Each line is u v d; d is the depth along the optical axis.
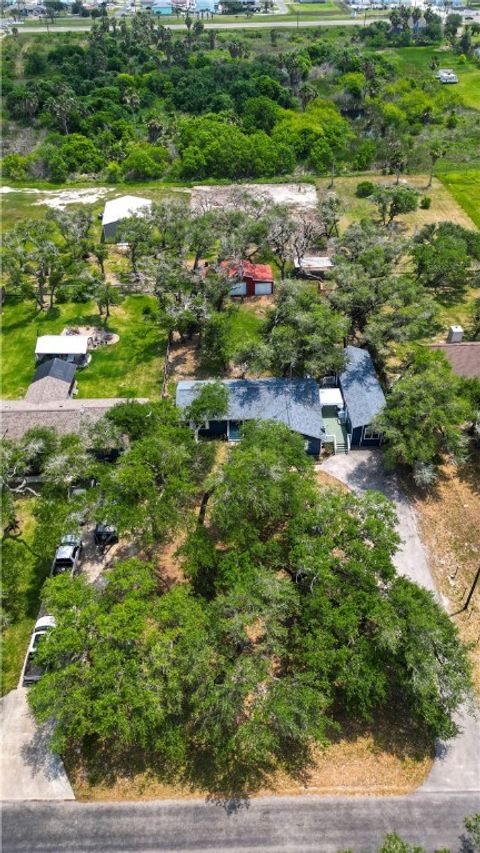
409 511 41.62
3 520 36.19
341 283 54.25
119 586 30.17
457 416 42.09
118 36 161.50
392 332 48.69
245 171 98.12
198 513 39.75
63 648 27.42
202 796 28.05
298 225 65.56
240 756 29.33
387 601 30.53
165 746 27.44
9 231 74.75
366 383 48.78
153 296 64.75
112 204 81.12
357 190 90.12
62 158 97.81
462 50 162.12
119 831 26.91
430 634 28.81
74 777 28.78
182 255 61.34
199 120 101.75
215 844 26.45
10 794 28.17
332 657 28.50
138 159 95.38
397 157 95.31
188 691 29.70
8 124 111.69
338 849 26.25
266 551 33.28
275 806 27.72
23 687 31.97
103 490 34.78
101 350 57.12
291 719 26.70
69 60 136.00
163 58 146.62
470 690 29.86
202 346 56.75
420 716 30.53
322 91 126.81
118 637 27.56
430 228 68.31
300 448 38.97
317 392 47.44
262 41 171.62
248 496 33.28
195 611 29.70
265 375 52.53
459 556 38.88
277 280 67.19
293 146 100.19
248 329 59.25
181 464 36.53
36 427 42.28
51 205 87.44
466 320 60.12
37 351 54.28
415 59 157.25
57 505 36.69
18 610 35.72
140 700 26.19
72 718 26.66
